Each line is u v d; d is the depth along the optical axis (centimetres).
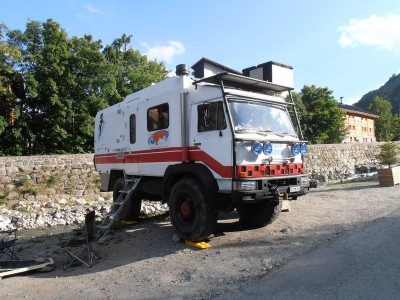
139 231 838
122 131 924
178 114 704
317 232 669
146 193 902
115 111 970
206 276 492
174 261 579
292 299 388
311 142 3697
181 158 693
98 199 1650
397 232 617
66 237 901
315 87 3934
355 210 866
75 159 1692
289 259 523
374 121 6688
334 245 566
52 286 527
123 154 912
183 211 670
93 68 2400
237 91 659
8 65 2239
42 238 931
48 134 2372
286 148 677
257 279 459
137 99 858
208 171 640
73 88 2384
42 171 1616
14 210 1446
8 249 706
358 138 5938
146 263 588
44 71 2259
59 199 1595
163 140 750
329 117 3766
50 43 2352
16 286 540
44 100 2316
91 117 2402
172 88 726
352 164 2611
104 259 648
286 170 666
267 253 565
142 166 828
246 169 595
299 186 680
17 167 1570
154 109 786
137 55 3097
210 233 640
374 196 1084
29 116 2319
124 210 936
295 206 978
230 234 720
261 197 605
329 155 2519
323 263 488
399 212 797
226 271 502
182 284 475
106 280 529
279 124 710
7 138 2269
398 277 416
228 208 645
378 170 1348
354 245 557
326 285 414
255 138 623
